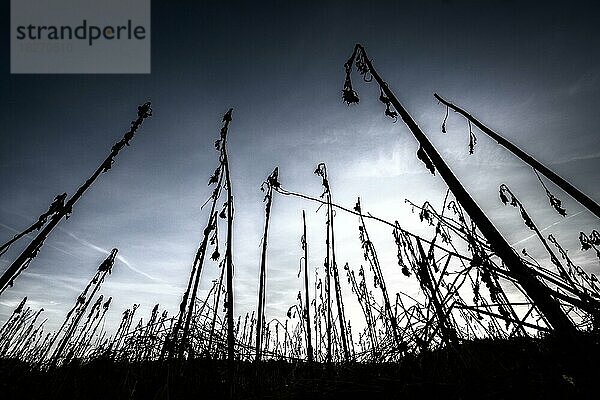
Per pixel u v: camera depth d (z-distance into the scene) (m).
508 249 2.51
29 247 5.30
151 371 4.79
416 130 3.79
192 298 5.93
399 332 3.20
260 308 7.50
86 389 4.91
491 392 2.41
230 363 5.20
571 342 1.95
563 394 2.00
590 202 2.97
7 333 9.73
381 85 4.48
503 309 2.34
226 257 6.42
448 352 2.95
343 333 8.37
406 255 3.36
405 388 2.97
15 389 5.67
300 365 5.57
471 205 2.92
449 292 2.49
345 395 3.39
